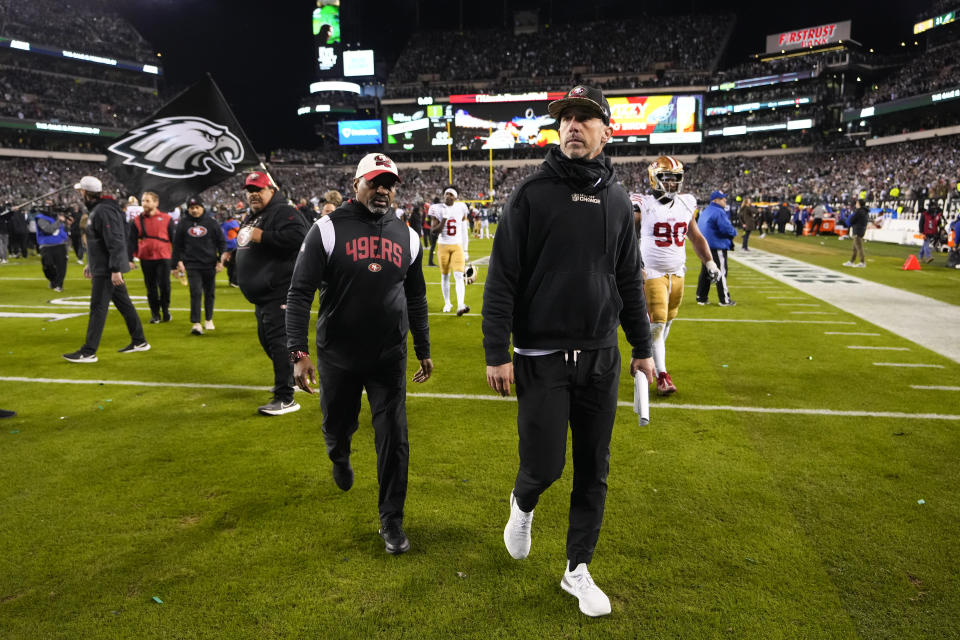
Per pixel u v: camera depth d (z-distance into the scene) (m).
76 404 5.39
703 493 3.61
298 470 4.00
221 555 3.00
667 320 5.88
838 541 3.08
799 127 62.31
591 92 2.41
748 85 65.38
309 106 83.56
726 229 10.23
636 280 2.64
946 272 14.78
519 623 2.51
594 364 2.53
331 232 2.98
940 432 4.56
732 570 2.84
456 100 65.88
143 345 7.50
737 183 60.34
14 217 19.88
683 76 66.88
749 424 4.76
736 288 12.49
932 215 16.92
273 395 5.57
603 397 2.58
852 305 10.30
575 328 2.47
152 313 9.36
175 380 6.18
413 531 3.22
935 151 50.69
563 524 3.30
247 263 4.96
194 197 8.17
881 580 2.76
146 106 68.25
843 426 4.71
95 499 3.58
